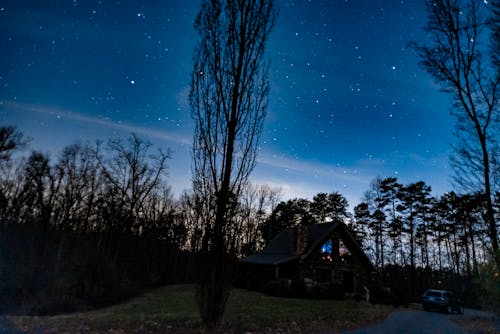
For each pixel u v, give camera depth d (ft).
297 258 88.02
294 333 31.76
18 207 123.13
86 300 70.13
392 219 152.15
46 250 100.22
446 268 147.64
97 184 134.10
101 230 124.06
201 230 31.24
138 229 143.02
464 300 118.83
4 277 74.28
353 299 82.33
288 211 184.34
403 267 148.46
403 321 49.42
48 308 61.41
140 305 60.44
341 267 93.91
